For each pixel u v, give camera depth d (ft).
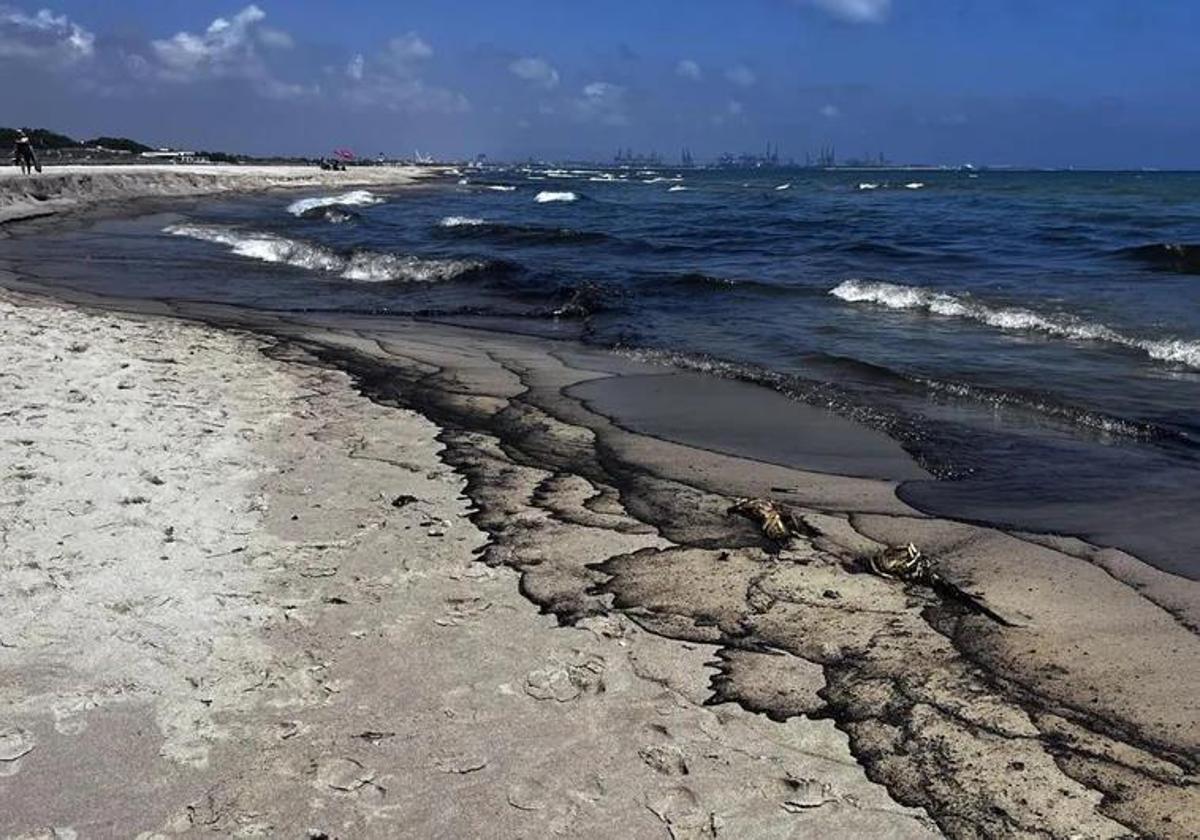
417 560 15.44
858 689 11.98
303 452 20.70
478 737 10.71
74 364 27.04
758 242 73.97
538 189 242.37
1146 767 10.41
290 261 60.70
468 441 22.62
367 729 10.80
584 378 30.17
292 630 12.94
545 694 11.65
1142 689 11.95
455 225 84.74
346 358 31.89
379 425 23.45
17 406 22.16
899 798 9.89
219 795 9.60
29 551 14.66
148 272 54.03
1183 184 248.32
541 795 9.75
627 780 10.05
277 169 284.41
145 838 8.98
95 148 307.37
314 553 15.47
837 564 15.89
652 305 44.55
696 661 12.60
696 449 22.68
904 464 21.71
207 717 10.91
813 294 46.60
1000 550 16.67
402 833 9.15
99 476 17.97
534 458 21.54
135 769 9.96
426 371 30.53
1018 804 9.80
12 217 82.17
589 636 13.16
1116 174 538.06
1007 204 132.77
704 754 10.55
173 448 20.07
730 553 16.26
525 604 14.08
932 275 52.42
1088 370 30.22
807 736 10.96
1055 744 10.84
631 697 11.66
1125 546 16.84
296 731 10.71
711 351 34.32
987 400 26.89
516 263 55.31
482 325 40.16
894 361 31.91
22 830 9.03
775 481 20.43
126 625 12.76
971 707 11.60
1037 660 12.72
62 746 10.28
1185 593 14.78
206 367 28.48
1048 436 23.79
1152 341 32.91
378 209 129.90
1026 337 35.65
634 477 20.44
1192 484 20.12
